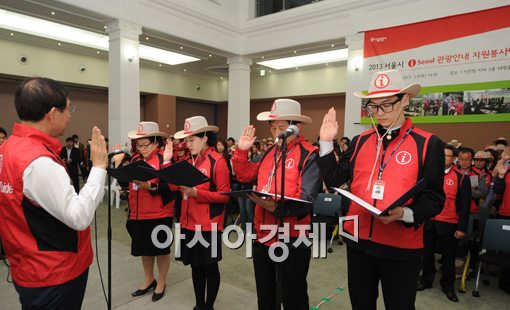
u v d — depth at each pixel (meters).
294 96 12.62
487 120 5.88
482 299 2.87
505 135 5.88
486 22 5.82
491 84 5.81
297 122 1.83
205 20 8.82
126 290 2.87
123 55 7.11
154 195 2.62
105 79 10.84
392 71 1.47
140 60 11.05
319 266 3.54
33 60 9.16
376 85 1.49
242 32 9.74
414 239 1.40
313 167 1.74
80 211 1.12
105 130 11.78
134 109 7.36
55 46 9.39
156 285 2.85
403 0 6.72
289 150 1.83
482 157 3.96
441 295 2.94
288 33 8.79
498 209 3.53
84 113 11.20
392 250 1.40
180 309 2.55
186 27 8.40
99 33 8.03
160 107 12.75
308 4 8.41
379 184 1.43
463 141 6.27
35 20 7.87
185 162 1.76
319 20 8.16
